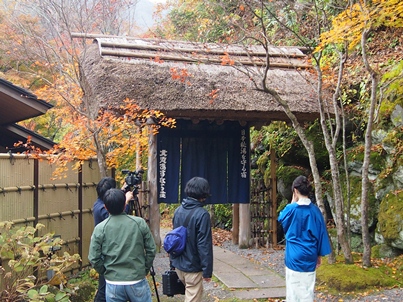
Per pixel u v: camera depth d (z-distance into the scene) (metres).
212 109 7.39
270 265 7.52
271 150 9.33
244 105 7.55
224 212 12.26
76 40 7.91
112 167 7.26
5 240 4.35
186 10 12.12
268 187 9.34
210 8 10.34
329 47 9.65
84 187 6.88
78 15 7.40
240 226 9.20
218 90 7.41
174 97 7.34
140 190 8.45
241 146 8.75
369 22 5.45
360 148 8.20
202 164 8.52
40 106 6.51
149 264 3.77
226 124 8.70
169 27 12.07
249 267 7.40
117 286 3.58
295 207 4.34
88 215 6.98
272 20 10.38
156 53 8.25
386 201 7.09
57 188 6.21
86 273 6.44
